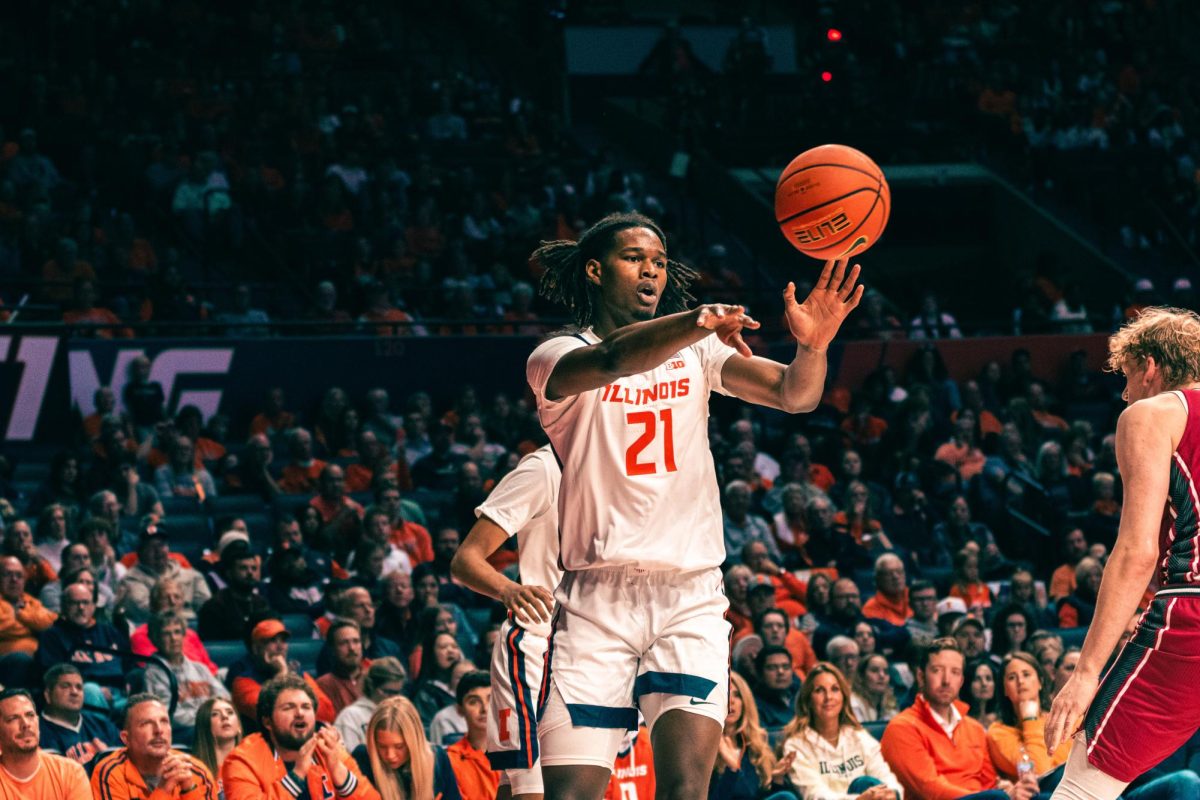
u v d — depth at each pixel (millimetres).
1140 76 32406
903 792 10086
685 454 4938
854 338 22156
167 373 18672
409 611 13062
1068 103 30859
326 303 20562
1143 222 28250
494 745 7086
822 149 4953
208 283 22000
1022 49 32531
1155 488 4984
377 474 16391
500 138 28109
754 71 30422
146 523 14742
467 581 6578
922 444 19516
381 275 22453
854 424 20031
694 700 4742
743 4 35062
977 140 30188
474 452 17734
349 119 26719
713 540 4988
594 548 4887
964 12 33438
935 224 28828
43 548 13859
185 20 28906
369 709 10680
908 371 21734
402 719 9164
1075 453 19500
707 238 27609
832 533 16125
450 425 17953
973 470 19281
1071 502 18531
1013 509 18453
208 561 13773
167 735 8914
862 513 16938
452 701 11211
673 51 31516
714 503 5039
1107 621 4918
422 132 27844
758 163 29109
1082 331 23766
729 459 17312
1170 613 5008
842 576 15719
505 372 20297
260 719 9258
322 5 30219
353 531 15078
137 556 13828
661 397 4914
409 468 17531
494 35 33438
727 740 9695
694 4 34750
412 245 23594
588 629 4863
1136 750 5031
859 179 4855
